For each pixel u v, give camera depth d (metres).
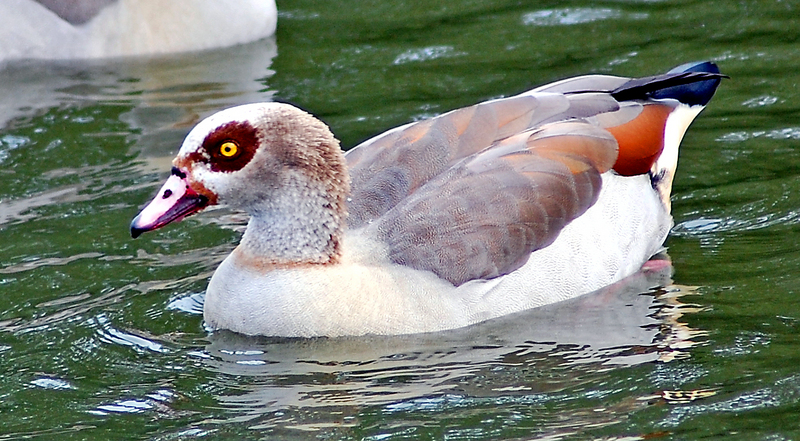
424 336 11.75
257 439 9.91
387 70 17.67
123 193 14.41
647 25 18.72
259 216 11.87
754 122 15.78
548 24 18.95
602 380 10.72
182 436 10.00
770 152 15.04
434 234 11.95
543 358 11.22
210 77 17.75
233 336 11.85
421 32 19.02
